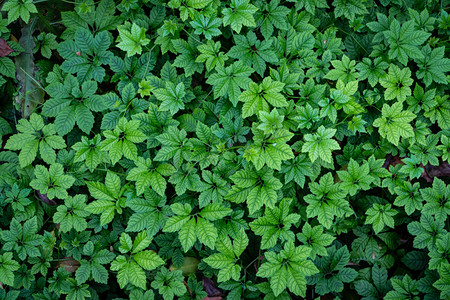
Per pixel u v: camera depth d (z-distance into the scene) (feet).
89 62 3.37
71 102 3.30
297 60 3.41
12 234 3.29
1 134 3.44
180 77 3.37
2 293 3.34
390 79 3.35
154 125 3.23
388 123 3.30
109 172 3.21
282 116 3.10
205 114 3.38
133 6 3.45
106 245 3.42
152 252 3.20
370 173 3.34
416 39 3.35
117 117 3.27
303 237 3.26
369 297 3.41
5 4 3.29
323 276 3.40
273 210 3.21
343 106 3.25
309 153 3.14
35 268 3.38
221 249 3.23
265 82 3.19
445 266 3.23
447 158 3.36
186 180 3.21
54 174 3.24
